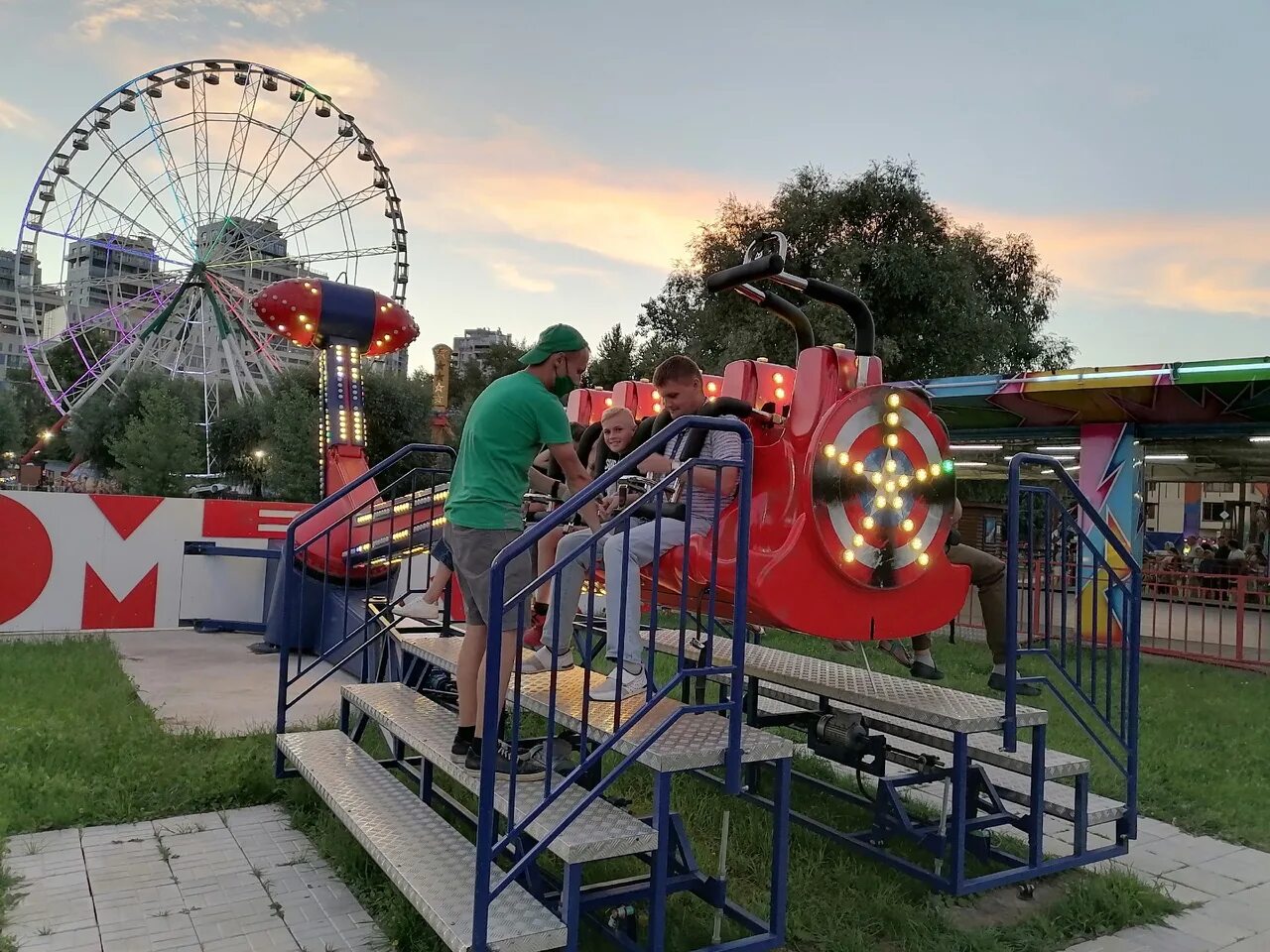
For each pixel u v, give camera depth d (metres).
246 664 7.53
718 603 3.73
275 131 28.73
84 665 6.83
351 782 3.68
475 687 3.19
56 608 8.66
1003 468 16.00
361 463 9.12
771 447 3.71
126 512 8.95
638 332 22.64
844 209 17.97
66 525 8.71
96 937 3.02
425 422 28.28
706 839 4.11
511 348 38.75
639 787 4.73
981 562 4.03
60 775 4.38
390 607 5.14
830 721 4.24
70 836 3.86
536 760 3.14
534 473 4.70
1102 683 8.15
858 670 4.48
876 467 3.61
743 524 2.87
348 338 9.26
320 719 5.66
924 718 3.61
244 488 31.12
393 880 2.84
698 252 19.86
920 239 17.88
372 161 28.11
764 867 3.83
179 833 3.94
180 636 8.80
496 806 2.82
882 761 4.16
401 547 7.81
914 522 3.71
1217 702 7.62
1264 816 4.73
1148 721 6.74
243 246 30.06
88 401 29.84
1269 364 8.70
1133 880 3.74
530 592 2.65
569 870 2.48
